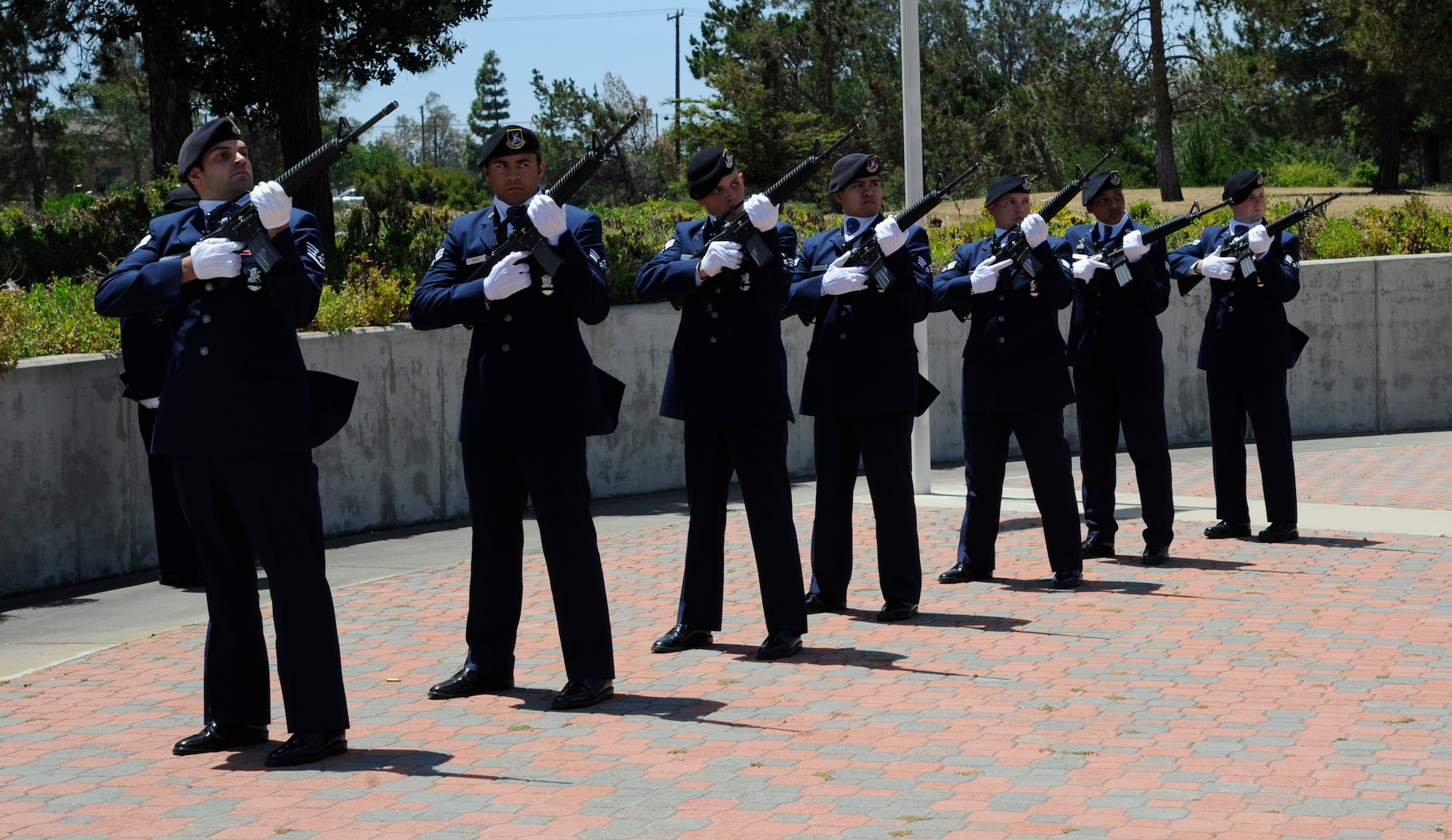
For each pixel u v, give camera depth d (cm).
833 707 602
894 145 5162
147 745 577
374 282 1127
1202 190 5134
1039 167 5188
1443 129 4753
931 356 1394
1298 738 546
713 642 725
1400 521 1011
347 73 1991
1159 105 4466
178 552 903
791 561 691
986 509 853
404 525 1111
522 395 609
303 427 549
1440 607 757
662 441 1266
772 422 684
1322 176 5562
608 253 1315
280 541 546
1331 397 1516
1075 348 912
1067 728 565
